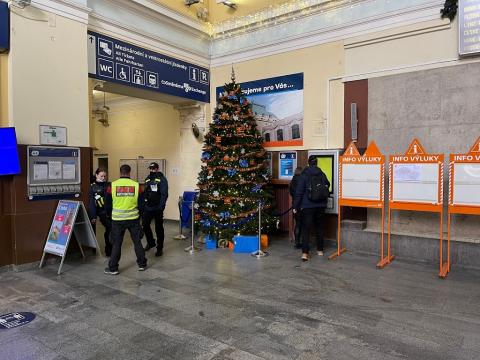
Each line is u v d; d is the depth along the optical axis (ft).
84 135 20.48
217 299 14.30
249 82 28.35
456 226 20.08
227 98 24.40
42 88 18.58
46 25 18.67
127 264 19.43
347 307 13.50
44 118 18.70
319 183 20.11
